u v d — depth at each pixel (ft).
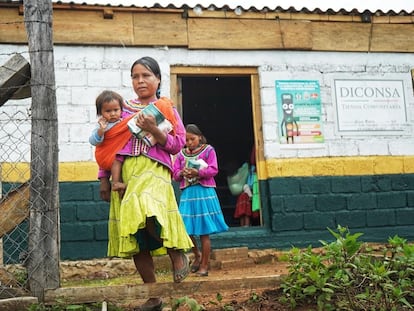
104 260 22.97
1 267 14.10
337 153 26.12
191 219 19.54
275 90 26.02
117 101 12.44
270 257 24.30
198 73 25.55
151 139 12.17
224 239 24.68
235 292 14.14
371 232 25.86
